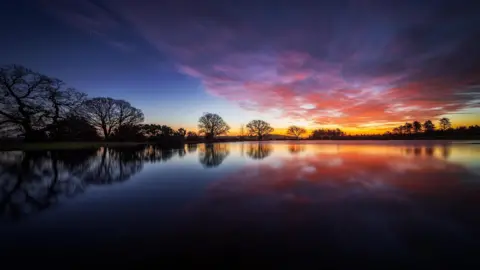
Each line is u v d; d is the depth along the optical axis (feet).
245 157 67.31
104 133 186.70
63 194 26.43
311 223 17.71
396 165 47.57
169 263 12.31
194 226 17.16
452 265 12.18
